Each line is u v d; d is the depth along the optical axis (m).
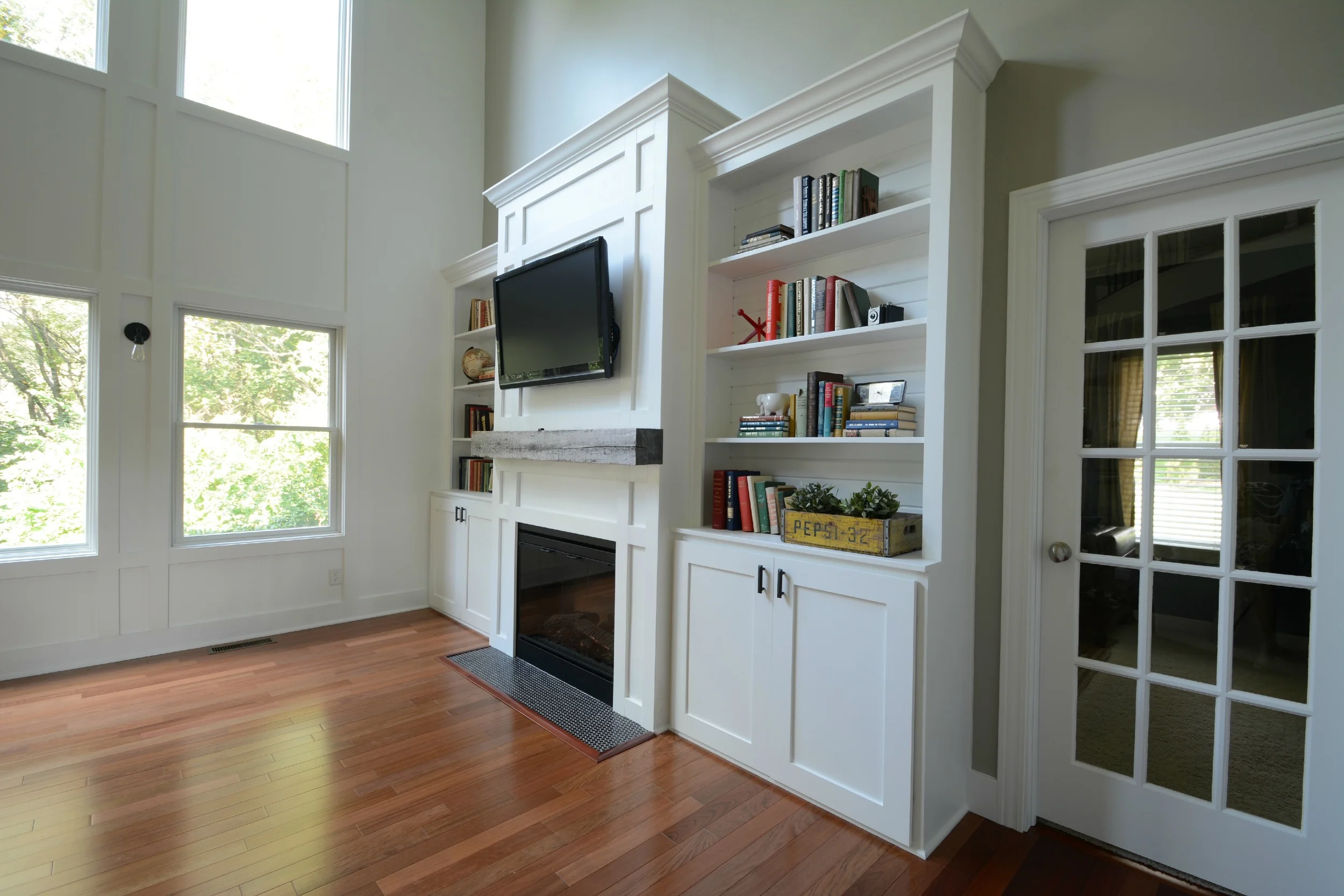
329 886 1.68
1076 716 1.99
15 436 3.17
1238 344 1.72
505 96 4.68
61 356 3.27
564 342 2.91
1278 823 1.66
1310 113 1.54
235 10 3.82
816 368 2.55
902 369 2.29
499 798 2.11
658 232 2.60
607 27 3.73
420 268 4.50
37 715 2.69
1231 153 1.65
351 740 2.51
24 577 3.12
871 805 1.94
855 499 2.07
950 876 1.77
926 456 1.96
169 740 2.48
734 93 2.98
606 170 2.91
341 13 4.23
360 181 4.22
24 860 1.76
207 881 1.69
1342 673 1.57
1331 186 1.59
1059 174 1.96
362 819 1.98
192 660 3.40
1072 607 1.99
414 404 4.46
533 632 3.38
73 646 3.25
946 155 1.93
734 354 2.70
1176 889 1.74
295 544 3.95
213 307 3.65
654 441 2.53
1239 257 1.72
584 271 2.74
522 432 3.23
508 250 3.58
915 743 1.86
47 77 3.19
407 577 4.43
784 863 1.81
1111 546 1.93
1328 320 1.59
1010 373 2.05
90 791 2.11
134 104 3.42
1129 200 1.87
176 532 3.59
